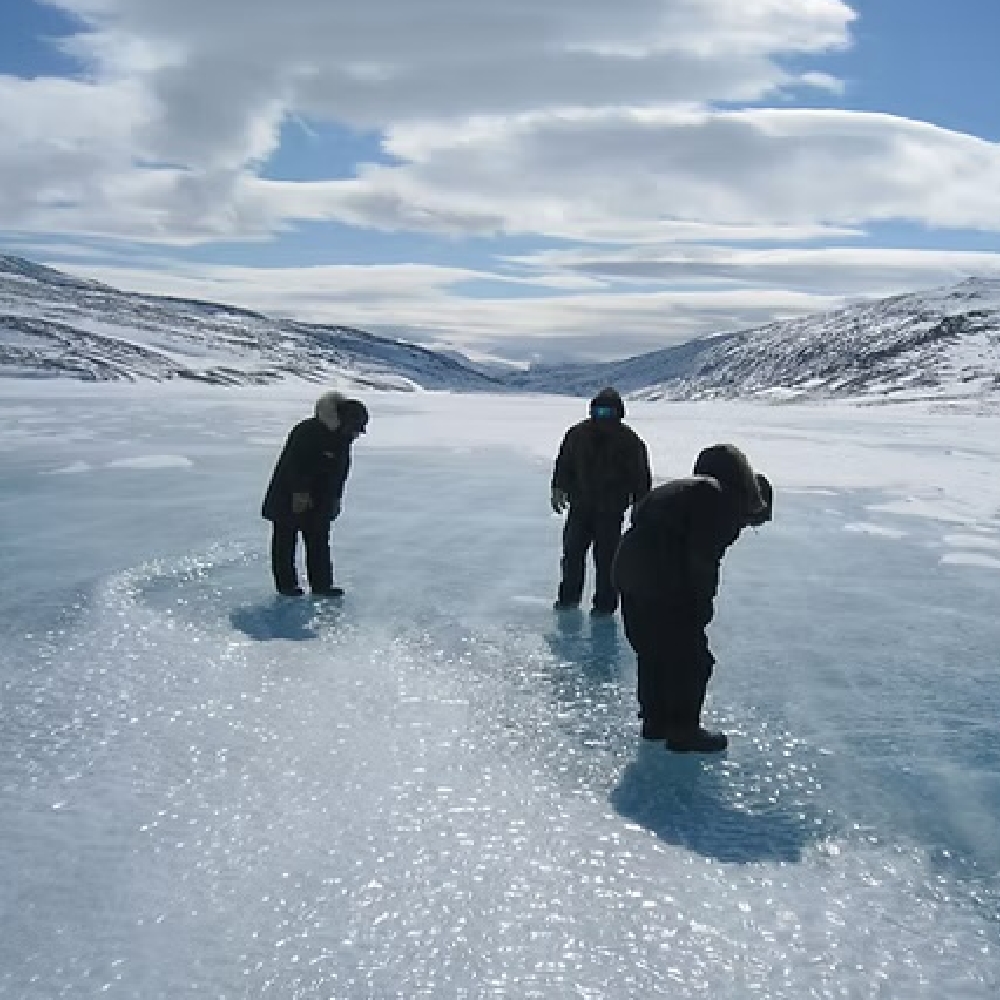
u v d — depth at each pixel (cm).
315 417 722
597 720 500
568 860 357
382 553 908
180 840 363
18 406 4066
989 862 364
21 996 274
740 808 405
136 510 1125
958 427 4206
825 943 309
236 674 553
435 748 456
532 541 979
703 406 10825
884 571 873
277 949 298
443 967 291
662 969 294
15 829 369
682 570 459
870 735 488
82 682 533
